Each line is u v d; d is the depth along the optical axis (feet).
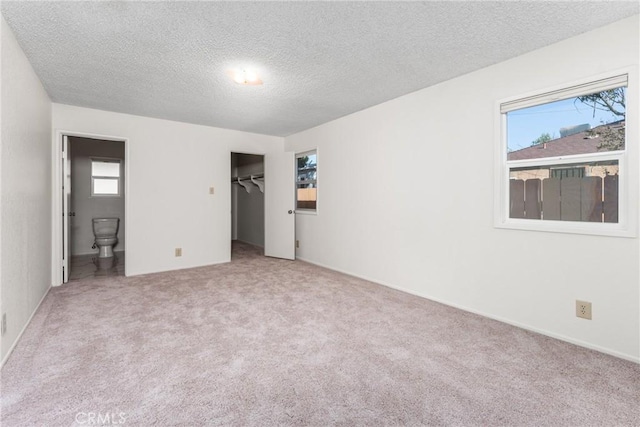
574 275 6.91
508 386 5.30
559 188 7.32
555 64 7.11
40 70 8.55
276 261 16.02
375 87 9.93
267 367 5.86
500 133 8.12
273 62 8.14
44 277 9.98
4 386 5.17
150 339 6.98
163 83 9.55
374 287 11.28
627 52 6.12
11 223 6.51
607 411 4.67
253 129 15.74
